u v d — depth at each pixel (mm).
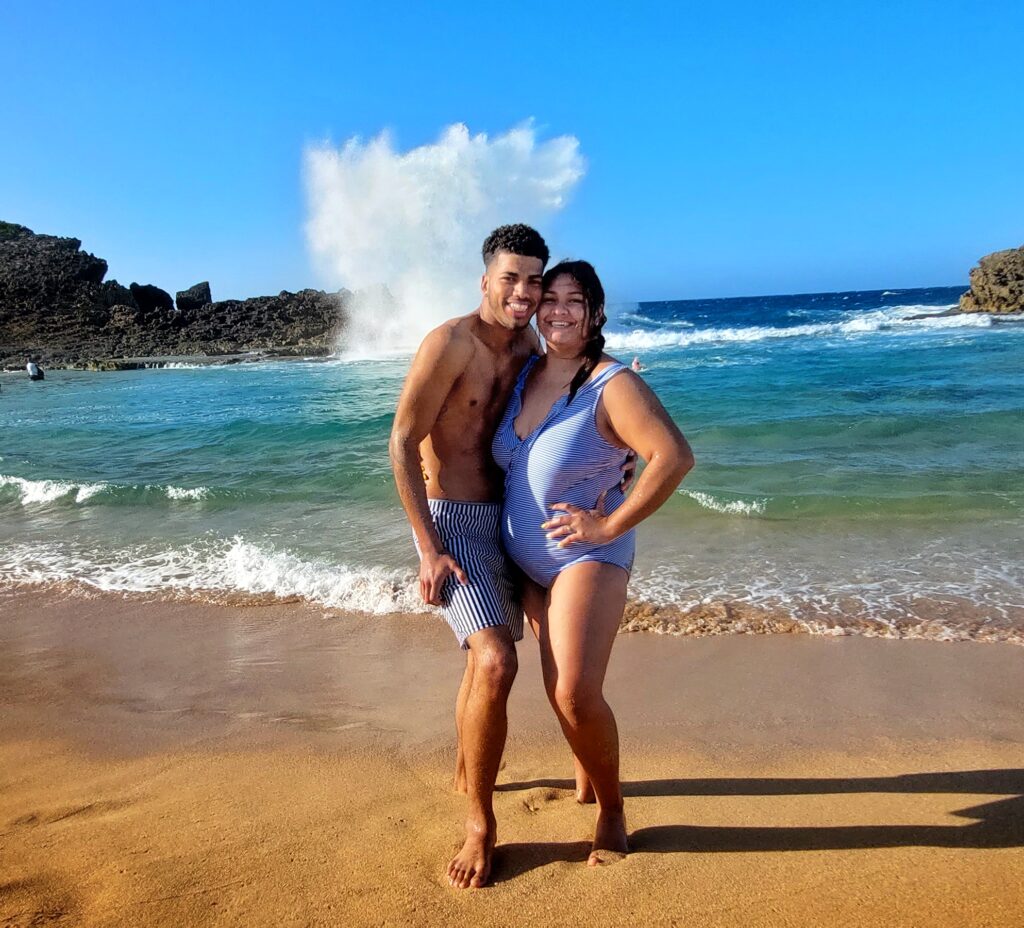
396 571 6289
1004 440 10562
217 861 2729
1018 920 2283
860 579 5762
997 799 2992
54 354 43250
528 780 3281
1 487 9883
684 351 27781
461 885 2529
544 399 2760
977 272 40406
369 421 14492
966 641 4684
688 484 8719
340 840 2848
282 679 4574
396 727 3893
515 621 2865
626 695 4180
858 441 10977
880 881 2490
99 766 3619
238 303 53000
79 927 2385
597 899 2443
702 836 2789
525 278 2688
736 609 5297
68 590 6285
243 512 8453
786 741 3594
